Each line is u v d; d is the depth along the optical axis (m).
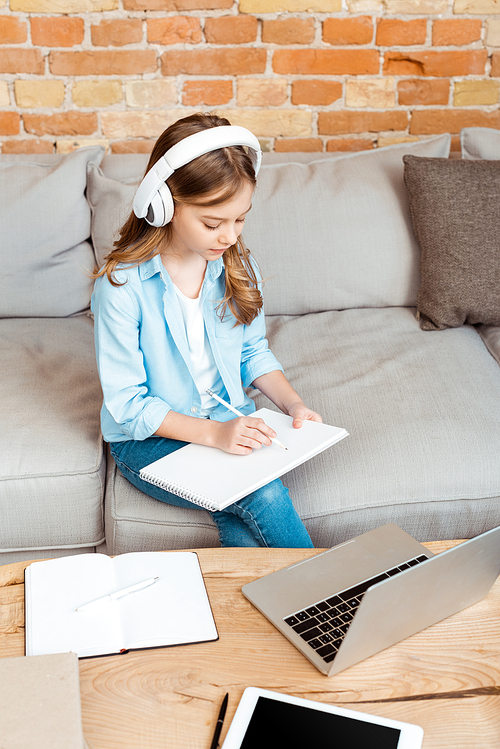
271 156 1.87
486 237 1.60
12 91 1.99
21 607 0.84
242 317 1.27
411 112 2.12
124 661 0.76
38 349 1.59
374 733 0.67
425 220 1.64
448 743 0.67
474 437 1.29
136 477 1.20
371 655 0.77
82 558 0.91
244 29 1.98
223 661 0.77
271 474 0.99
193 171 0.96
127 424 1.16
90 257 1.76
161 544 1.20
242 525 1.12
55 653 0.73
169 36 1.97
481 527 1.29
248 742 0.66
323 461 1.26
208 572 0.90
